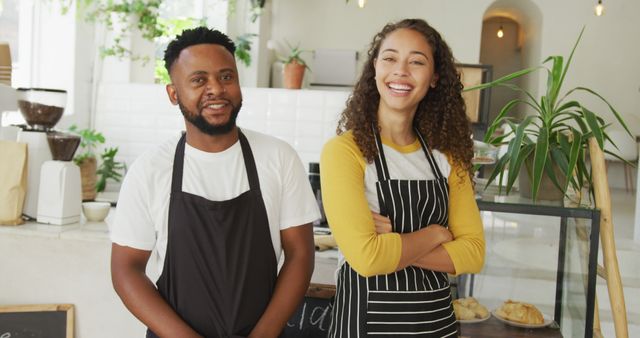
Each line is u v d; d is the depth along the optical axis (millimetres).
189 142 1385
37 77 3512
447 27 8023
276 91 3557
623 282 3467
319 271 2160
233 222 1339
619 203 6270
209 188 1362
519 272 1707
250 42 5488
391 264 1313
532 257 1691
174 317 1311
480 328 1646
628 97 7973
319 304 1908
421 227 1402
